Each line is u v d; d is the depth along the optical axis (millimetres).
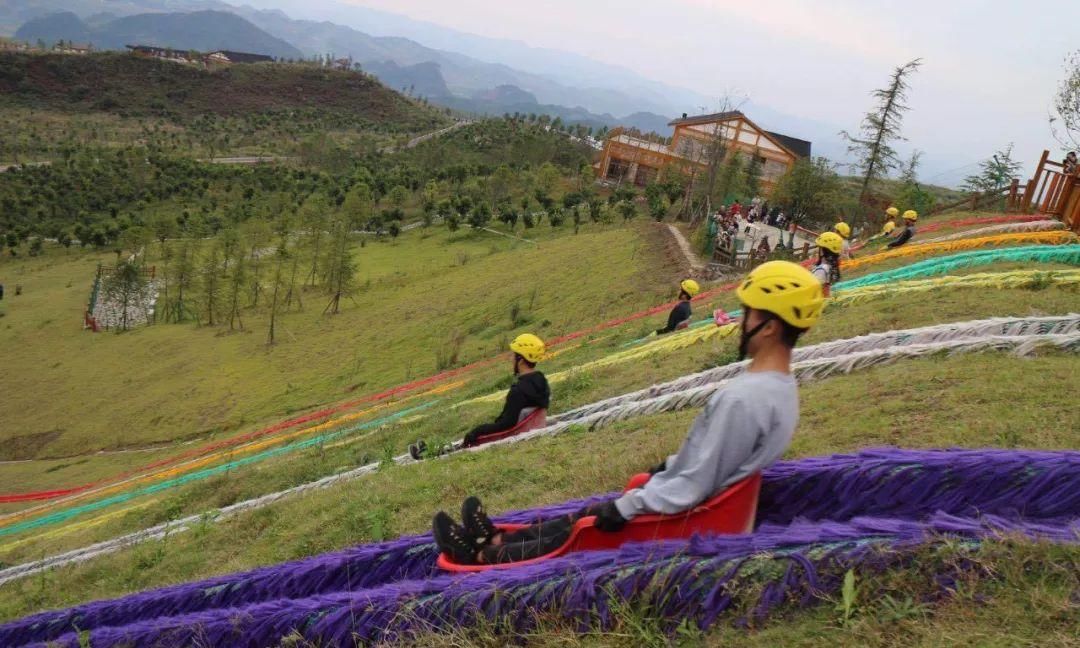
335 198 114188
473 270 54812
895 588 3150
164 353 52531
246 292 64062
